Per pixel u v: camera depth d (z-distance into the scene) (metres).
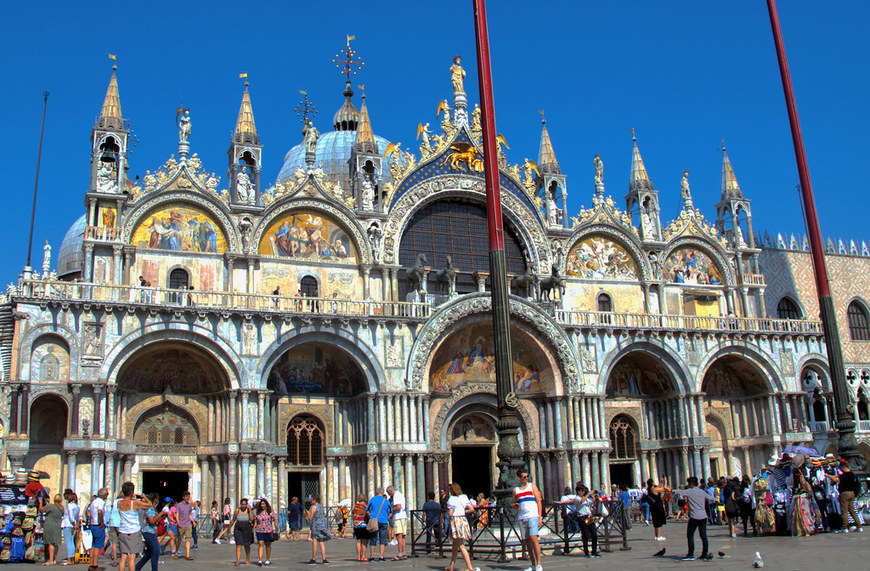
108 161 52.81
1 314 48.72
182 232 53.38
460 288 60.47
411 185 59.47
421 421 52.88
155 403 50.06
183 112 55.28
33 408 47.22
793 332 64.12
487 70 34.38
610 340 59.28
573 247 63.66
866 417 70.75
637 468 61.69
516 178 62.66
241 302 53.34
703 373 61.12
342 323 52.25
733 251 68.19
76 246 77.81
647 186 66.75
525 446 56.88
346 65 80.25
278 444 52.12
